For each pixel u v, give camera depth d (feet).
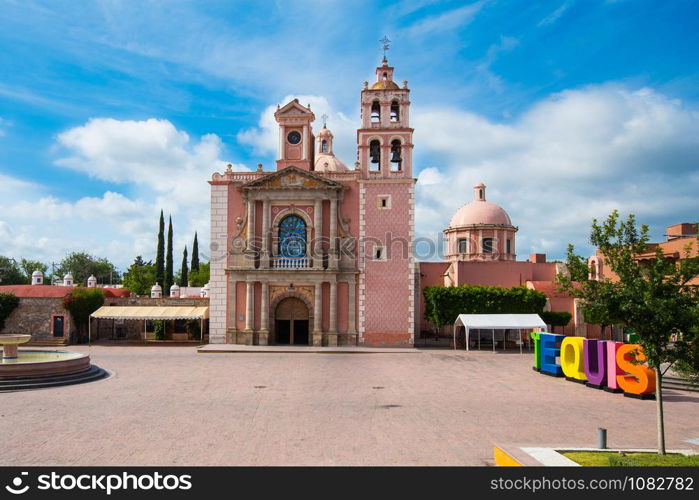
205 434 62.80
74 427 65.77
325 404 80.48
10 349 108.78
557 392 93.66
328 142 232.12
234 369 117.70
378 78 180.55
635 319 53.67
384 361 135.64
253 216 168.76
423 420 70.64
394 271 167.12
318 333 163.43
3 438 60.75
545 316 180.14
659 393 53.36
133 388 93.20
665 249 147.95
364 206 169.27
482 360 140.56
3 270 329.11
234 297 167.43
